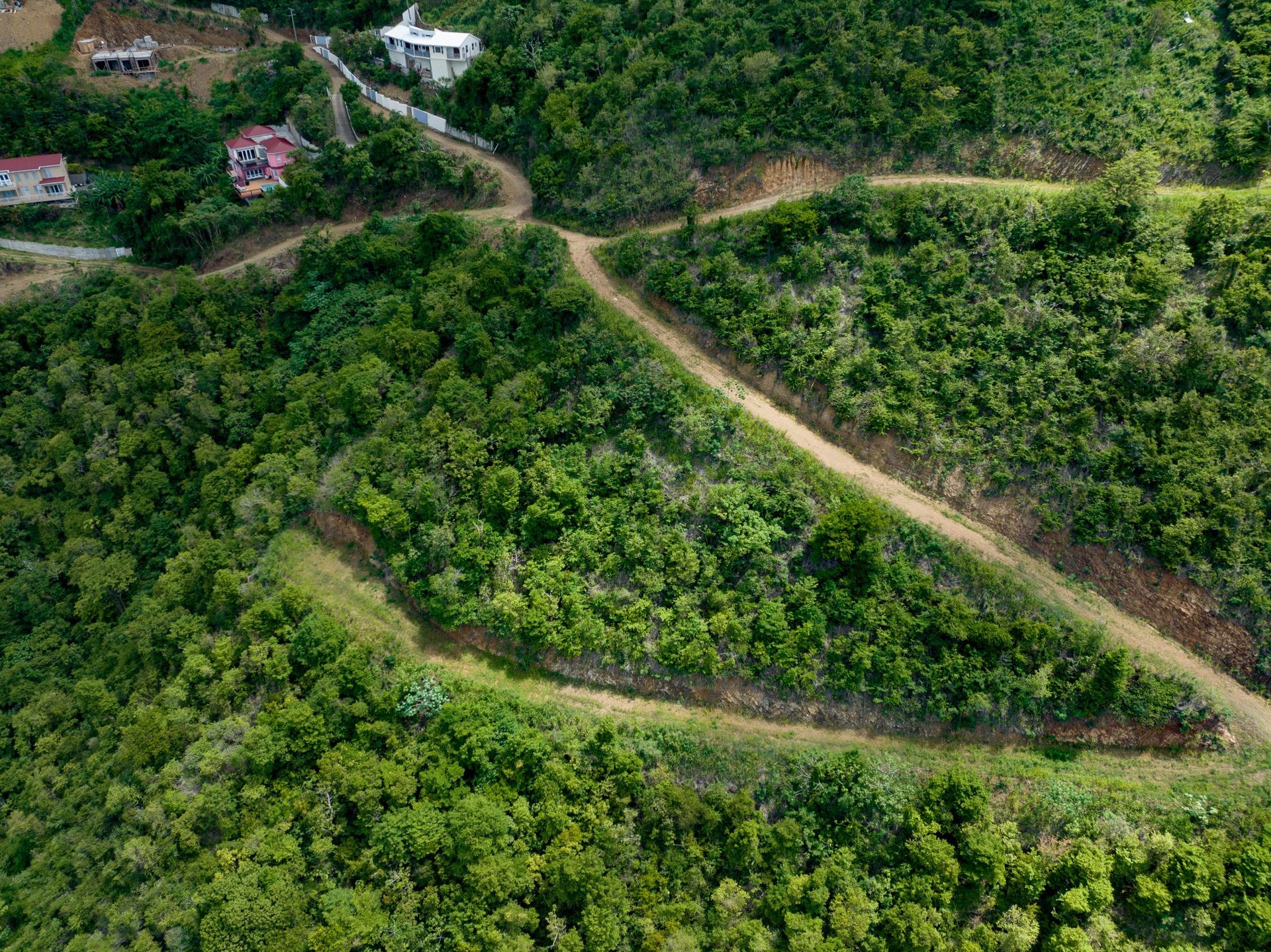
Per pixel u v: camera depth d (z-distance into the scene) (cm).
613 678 7438
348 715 7325
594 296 9206
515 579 7775
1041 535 7325
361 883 6612
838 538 7088
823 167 9650
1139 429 7281
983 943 6012
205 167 13212
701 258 9162
